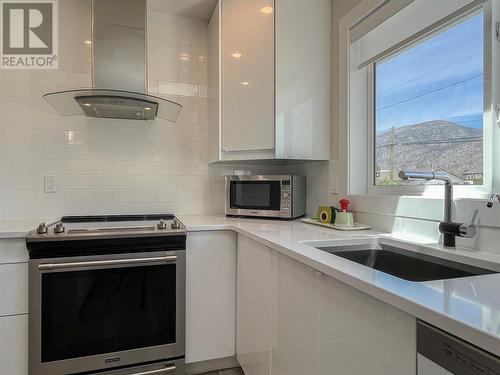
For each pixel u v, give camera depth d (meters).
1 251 1.51
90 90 1.70
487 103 1.17
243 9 1.96
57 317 1.55
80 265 1.54
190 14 2.30
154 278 1.69
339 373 0.91
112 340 1.63
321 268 0.95
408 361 0.66
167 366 1.72
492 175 1.14
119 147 2.21
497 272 0.93
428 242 1.24
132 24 1.95
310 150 1.89
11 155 1.99
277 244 1.25
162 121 2.30
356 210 1.74
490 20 1.16
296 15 1.86
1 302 1.51
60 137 2.08
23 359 1.53
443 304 0.61
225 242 1.87
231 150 2.00
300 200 2.12
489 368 0.49
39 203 2.04
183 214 2.34
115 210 2.20
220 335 1.86
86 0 2.11
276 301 1.32
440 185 1.37
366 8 1.61
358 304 0.83
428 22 1.33
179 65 2.33
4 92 1.98
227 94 2.02
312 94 1.89
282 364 1.26
